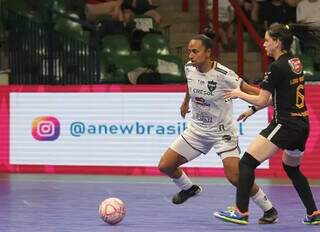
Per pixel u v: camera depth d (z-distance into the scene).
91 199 21.44
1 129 28.00
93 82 30.09
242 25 34.22
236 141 17.58
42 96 27.56
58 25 32.97
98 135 27.16
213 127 17.44
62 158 27.50
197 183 24.62
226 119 17.41
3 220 18.02
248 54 36.12
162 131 26.56
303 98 16.53
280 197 21.64
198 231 16.50
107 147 27.11
